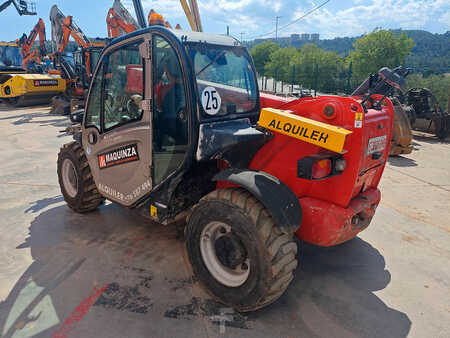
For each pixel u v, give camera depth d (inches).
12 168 230.7
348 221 95.3
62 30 603.8
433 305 99.9
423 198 189.5
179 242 133.4
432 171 245.9
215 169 112.9
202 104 96.7
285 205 84.2
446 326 91.4
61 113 517.3
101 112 122.6
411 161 277.0
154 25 105.3
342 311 96.3
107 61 117.2
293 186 99.2
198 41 100.8
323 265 120.4
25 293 100.5
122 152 117.6
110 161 124.2
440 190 203.3
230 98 107.8
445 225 154.7
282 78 1122.0
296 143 96.0
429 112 381.4
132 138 111.5
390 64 1057.5
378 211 169.9
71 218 153.9
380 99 106.6
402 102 395.9
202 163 105.6
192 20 190.9
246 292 88.5
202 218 94.8
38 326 87.4
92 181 148.5
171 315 92.4
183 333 86.0
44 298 98.3
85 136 133.6
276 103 120.5
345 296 103.1
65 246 128.9
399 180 223.6
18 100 593.9
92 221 151.3
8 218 153.3
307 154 94.3
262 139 98.0
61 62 597.6
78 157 145.4
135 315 92.0
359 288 107.3
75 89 569.6
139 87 107.9
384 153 109.1
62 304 96.0
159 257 122.0
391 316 94.8
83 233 139.7
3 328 86.7
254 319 91.7
